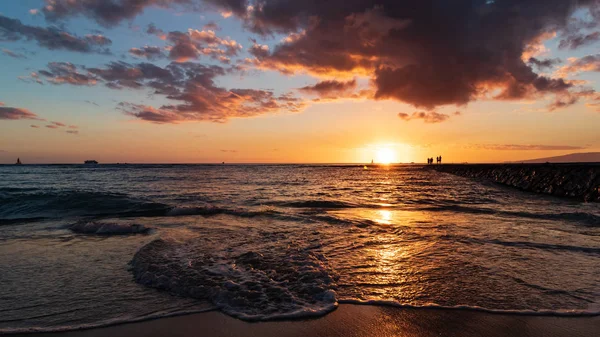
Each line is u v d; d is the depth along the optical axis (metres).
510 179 29.83
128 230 9.04
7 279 5.23
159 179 33.81
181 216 11.50
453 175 48.62
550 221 10.49
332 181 33.38
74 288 4.88
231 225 9.73
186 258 6.16
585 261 6.12
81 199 13.83
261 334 3.62
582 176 21.77
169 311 4.15
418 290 4.77
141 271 5.51
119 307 4.25
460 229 9.08
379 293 4.67
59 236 8.46
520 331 3.66
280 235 8.28
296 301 4.40
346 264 5.93
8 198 13.74
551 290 4.75
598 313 4.05
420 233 8.54
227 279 5.10
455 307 4.23
